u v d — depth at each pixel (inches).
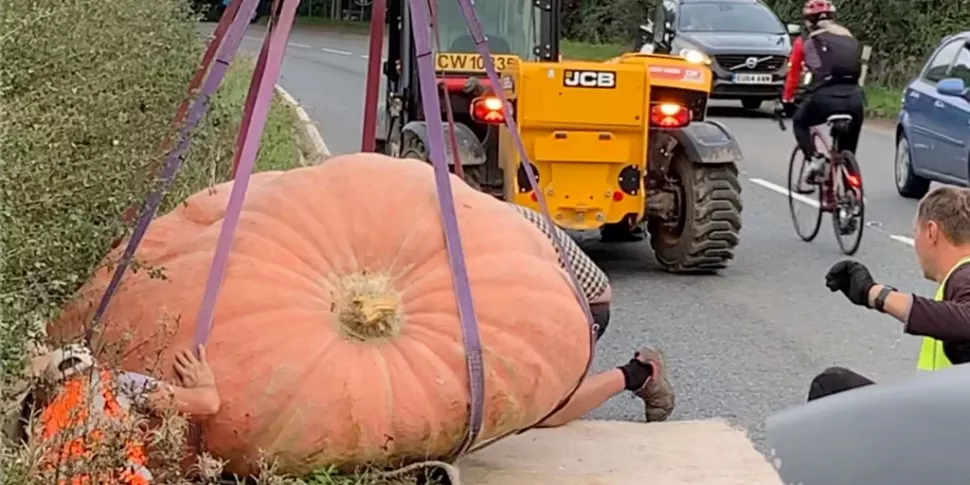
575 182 386.9
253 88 228.5
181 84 308.7
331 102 835.4
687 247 403.9
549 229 230.7
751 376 297.4
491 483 214.1
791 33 949.2
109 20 280.2
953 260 194.1
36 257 176.1
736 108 1014.4
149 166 205.9
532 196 381.4
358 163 206.2
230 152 287.6
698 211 400.2
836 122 446.9
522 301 197.0
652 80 386.6
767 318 352.8
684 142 399.9
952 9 1135.0
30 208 179.3
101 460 164.9
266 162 424.2
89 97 216.5
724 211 400.5
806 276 409.4
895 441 111.8
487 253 200.5
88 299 193.9
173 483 172.7
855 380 206.8
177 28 374.6
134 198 198.4
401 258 196.7
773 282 400.2
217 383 184.9
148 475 171.3
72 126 198.7
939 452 109.4
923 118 576.4
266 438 185.5
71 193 186.1
